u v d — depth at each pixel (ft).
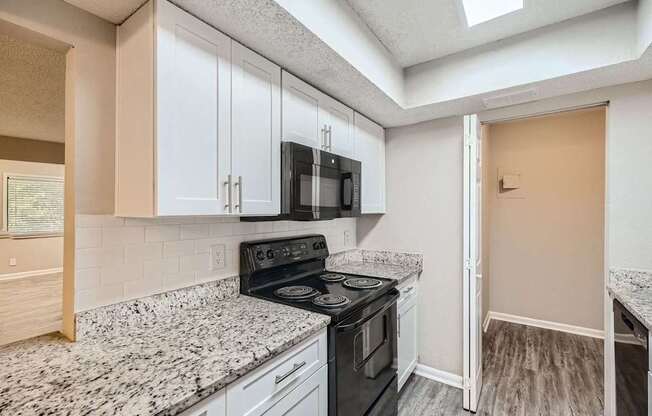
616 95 6.22
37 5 3.62
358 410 5.09
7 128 14.38
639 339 4.65
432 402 7.22
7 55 6.95
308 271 7.26
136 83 3.84
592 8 5.42
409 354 7.82
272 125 5.09
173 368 3.14
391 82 6.82
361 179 7.78
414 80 7.40
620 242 6.18
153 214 3.56
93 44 4.02
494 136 12.39
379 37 6.24
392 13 5.50
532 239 11.80
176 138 3.74
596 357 9.30
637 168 6.06
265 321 4.41
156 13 3.59
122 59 4.10
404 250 8.89
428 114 7.93
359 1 5.20
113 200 4.18
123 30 4.08
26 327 9.24
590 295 10.88
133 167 3.88
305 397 4.17
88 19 3.99
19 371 3.10
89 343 3.73
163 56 3.62
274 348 3.59
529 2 5.26
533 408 6.96
